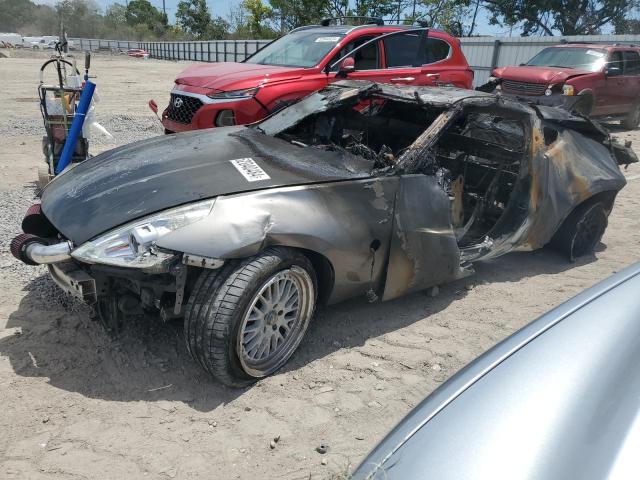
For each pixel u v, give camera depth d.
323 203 3.10
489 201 4.68
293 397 2.92
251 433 2.65
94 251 2.70
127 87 19.31
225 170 3.21
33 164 7.75
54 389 2.88
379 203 3.33
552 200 4.43
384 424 2.76
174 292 2.94
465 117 4.76
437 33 8.74
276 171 3.25
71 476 2.34
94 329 3.41
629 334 1.61
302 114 4.41
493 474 1.29
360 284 3.36
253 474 2.41
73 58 5.86
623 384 1.42
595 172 4.72
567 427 1.34
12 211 5.57
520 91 12.19
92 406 2.77
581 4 28.69
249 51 38.25
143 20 82.81
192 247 2.65
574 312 1.80
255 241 2.75
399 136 4.86
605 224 5.10
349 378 3.11
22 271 4.18
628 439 1.24
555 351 1.62
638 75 13.14
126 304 3.04
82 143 5.92
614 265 4.98
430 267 3.66
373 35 7.85
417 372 3.20
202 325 2.71
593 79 12.00
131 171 3.34
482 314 3.94
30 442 2.52
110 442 2.54
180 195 2.93
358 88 4.40
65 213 3.04
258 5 49.91
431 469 1.37
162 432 2.62
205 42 44.53
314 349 3.36
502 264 4.91
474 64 20.97
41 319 3.50
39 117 11.86
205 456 2.49
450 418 1.52
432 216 3.61
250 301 2.76
